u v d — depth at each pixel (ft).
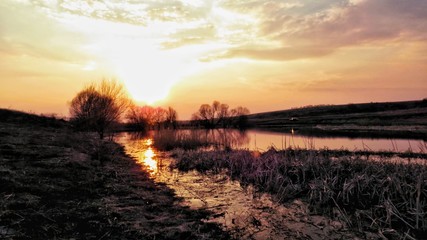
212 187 40.45
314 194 33.88
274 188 38.14
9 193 27.37
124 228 24.08
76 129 115.85
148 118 211.41
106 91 113.91
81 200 29.55
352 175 37.37
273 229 25.72
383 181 32.81
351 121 227.20
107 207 28.50
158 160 63.72
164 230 24.43
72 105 118.62
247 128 235.20
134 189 37.19
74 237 21.48
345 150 73.51
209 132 178.19
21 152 45.06
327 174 37.40
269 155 55.52
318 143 97.76
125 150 84.02
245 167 49.52
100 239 21.75
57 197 29.14
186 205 32.22
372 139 110.01
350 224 26.16
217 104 268.62
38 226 22.15
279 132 166.61
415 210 25.54
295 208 31.27
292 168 43.88
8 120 97.81
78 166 42.98
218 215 29.17
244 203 33.17
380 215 27.63
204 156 60.64
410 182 33.86
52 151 49.83
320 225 26.50
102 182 38.01
